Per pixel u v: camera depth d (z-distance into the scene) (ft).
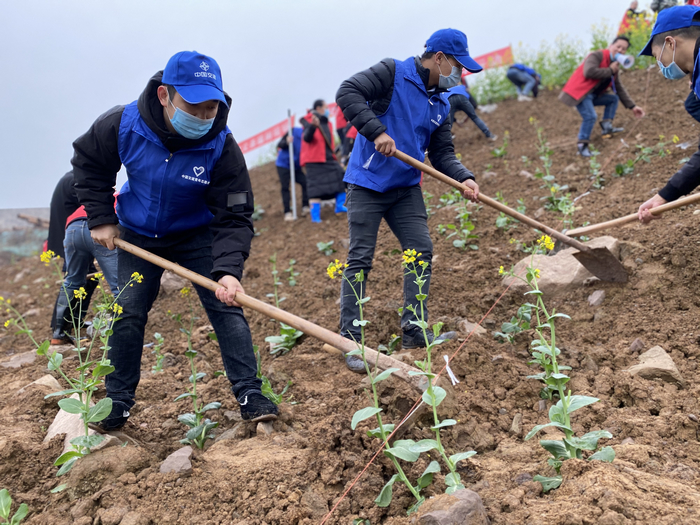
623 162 21.50
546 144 26.58
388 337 13.09
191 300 18.04
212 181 9.14
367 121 10.73
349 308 11.46
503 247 17.22
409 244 11.71
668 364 9.91
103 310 9.32
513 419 9.55
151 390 11.53
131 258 9.46
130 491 8.05
